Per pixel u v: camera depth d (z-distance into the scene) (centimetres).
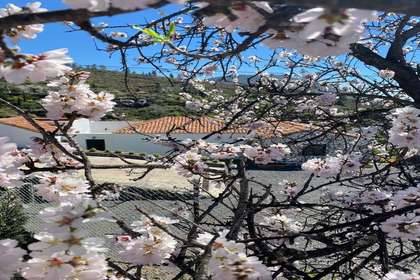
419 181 353
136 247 188
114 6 74
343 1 58
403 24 349
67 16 76
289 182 416
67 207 141
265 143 466
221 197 280
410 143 247
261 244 249
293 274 258
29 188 770
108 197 320
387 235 209
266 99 402
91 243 136
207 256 148
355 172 411
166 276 545
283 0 64
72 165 260
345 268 343
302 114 445
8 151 130
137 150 2711
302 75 549
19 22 78
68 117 209
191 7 134
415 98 360
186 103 605
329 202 382
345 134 462
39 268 132
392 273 148
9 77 111
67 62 116
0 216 647
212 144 383
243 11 90
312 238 221
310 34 67
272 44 93
